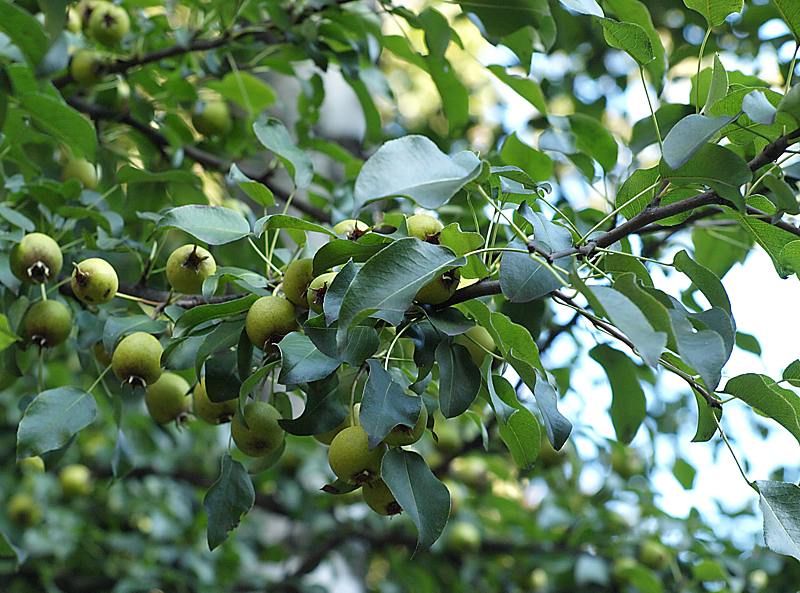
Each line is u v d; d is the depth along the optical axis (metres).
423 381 1.28
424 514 1.25
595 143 1.56
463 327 1.26
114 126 1.77
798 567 1.90
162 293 1.48
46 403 1.37
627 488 1.99
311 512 2.15
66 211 1.51
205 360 1.32
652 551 1.92
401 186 1.25
